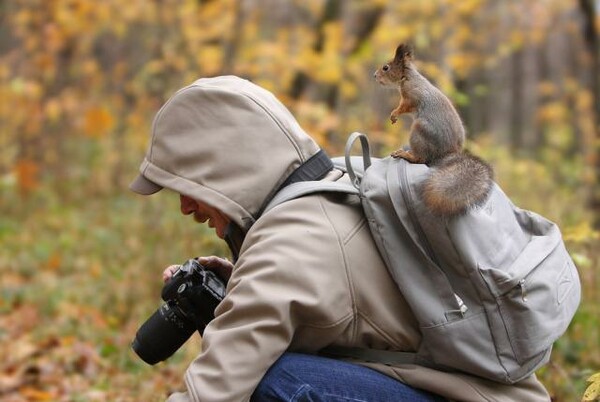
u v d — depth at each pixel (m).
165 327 4.71
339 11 14.85
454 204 3.89
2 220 14.85
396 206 4.02
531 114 28.42
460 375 4.10
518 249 4.16
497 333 3.94
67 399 7.32
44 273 11.79
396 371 4.14
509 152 19.00
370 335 4.12
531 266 4.03
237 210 4.21
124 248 11.91
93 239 13.05
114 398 7.19
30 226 14.40
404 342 4.16
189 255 9.59
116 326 9.36
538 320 3.95
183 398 4.05
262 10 15.87
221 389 3.92
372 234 4.11
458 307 3.96
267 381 4.09
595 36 14.91
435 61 13.26
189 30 13.80
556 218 9.01
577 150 21.59
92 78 17.61
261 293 3.93
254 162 4.25
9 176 15.60
